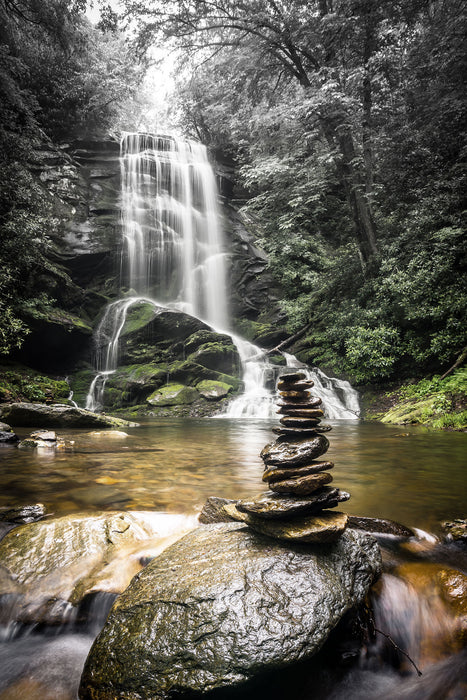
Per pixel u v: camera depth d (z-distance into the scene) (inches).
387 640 79.3
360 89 589.0
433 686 71.1
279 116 609.0
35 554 95.7
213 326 807.1
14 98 644.1
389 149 613.9
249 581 75.6
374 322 545.6
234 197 1030.4
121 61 932.0
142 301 706.8
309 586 75.6
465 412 361.1
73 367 641.6
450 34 570.6
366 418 477.4
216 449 245.1
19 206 610.5
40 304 589.9
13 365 563.5
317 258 802.8
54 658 76.0
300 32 608.1
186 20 697.6
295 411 102.2
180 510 122.3
